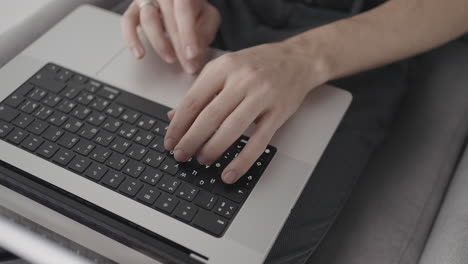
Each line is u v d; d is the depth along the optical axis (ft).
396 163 2.10
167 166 1.53
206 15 2.07
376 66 1.89
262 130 1.55
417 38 1.90
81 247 1.43
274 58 1.72
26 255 1.09
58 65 1.84
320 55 1.79
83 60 1.86
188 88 1.77
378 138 1.98
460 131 2.24
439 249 1.73
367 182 2.05
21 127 1.63
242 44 2.16
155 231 1.38
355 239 1.88
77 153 1.56
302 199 1.74
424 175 2.07
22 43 2.19
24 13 2.23
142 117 1.67
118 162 1.54
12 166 1.53
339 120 1.68
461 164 2.07
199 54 1.82
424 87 2.37
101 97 1.73
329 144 1.88
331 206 1.75
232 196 1.46
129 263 1.38
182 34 1.81
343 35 1.86
